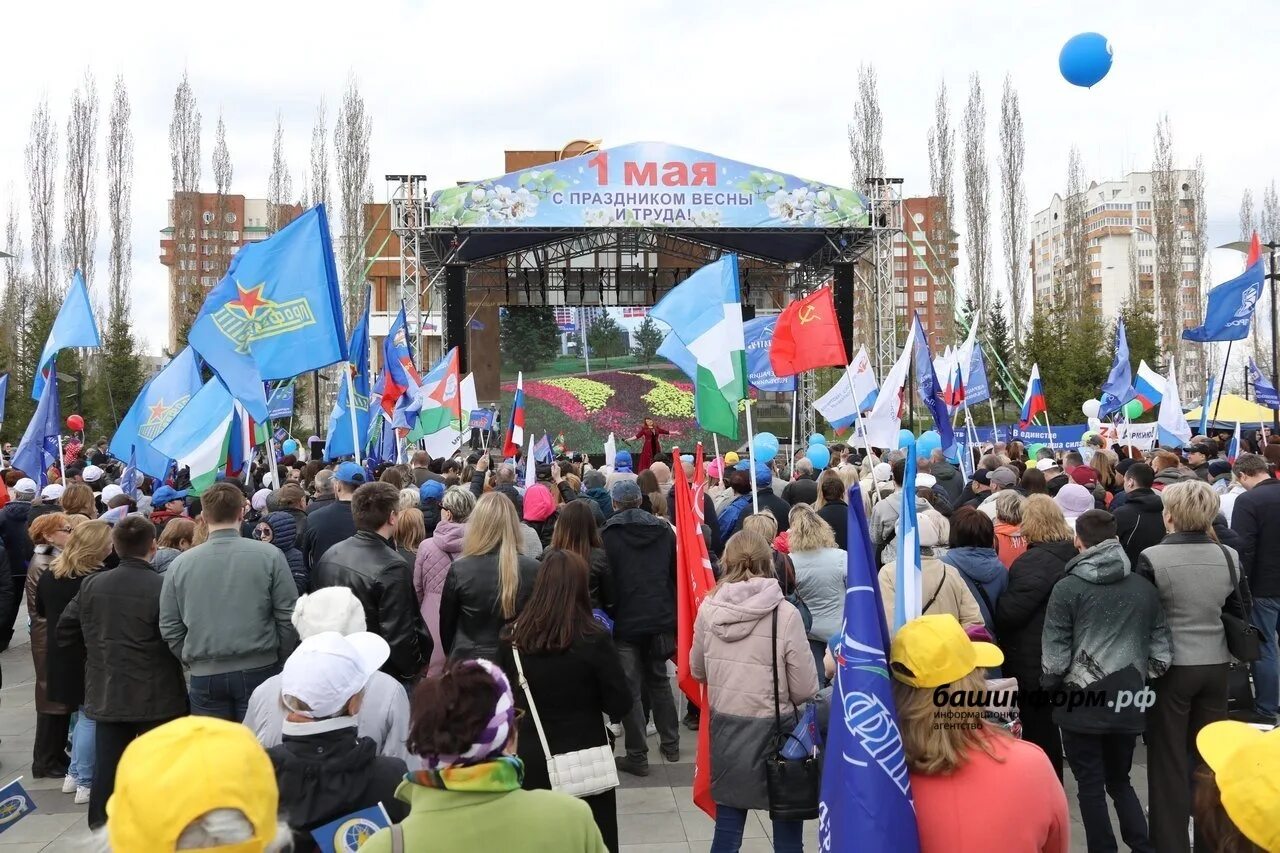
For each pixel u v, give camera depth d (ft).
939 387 39.27
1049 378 112.98
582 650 13.42
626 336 95.09
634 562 21.11
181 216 147.23
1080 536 15.87
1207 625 16.07
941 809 8.46
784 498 29.81
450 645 17.13
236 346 25.45
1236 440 42.91
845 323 82.74
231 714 16.76
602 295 94.94
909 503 10.42
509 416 94.73
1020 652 17.42
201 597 16.46
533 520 24.79
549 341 94.94
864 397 40.42
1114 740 16.40
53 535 21.83
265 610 16.78
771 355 25.23
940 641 8.63
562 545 20.31
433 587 19.94
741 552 14.67
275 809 6.11
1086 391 108.88
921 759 8.57
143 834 5.60
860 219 75.56
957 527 18.11
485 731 7.63
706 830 18.08
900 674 8.74
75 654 19.49
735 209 74.49
